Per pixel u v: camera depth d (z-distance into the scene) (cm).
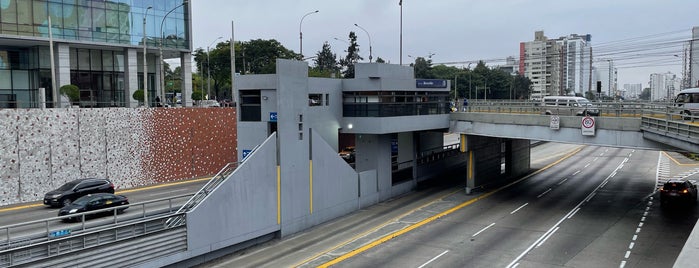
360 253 2845
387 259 2733
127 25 5478
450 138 9125
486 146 4988
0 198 3666
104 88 5634
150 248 2445
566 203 4094
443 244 2989
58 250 2152
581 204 4050
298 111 3297
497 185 5000
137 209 3278
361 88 4069
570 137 3759
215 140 5231
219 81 9844
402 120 4216
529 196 4412
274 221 3138
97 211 2327
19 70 5175
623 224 3369
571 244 2944
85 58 5478
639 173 5834
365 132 4091
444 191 4675
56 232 2219
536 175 5719
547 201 4184
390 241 3069
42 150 3906
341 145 6481
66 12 4994
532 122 3959
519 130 4072
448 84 4753
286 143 3206
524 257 2730
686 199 3847
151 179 4647
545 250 2842
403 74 4278
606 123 3553
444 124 4666
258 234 3025
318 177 3497
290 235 3247
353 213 3841
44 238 2158
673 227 3256
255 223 3002
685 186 3866
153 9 5716
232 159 5409
